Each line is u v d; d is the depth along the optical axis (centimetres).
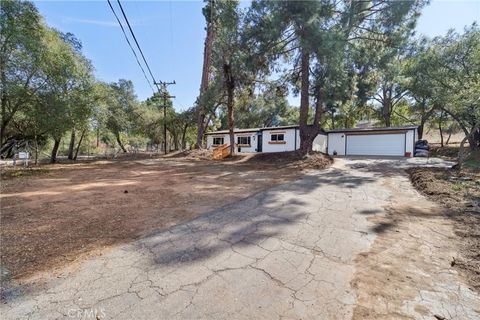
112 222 384
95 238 322
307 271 244
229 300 200
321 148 1933
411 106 2297
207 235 334
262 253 282
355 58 1147
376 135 1764
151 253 282
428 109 2122
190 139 3603
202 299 201
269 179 784
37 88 1109
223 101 1931
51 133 1328
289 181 739
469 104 848
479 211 415
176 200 522
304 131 1274
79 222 383
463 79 1236
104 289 214
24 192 597
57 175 906
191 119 2552
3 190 622
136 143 3812
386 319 178
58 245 301
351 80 1203
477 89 818
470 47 1283
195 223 381
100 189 637
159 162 1466
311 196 548
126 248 294
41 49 1044
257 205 481
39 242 309
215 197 547
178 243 309
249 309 189
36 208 457
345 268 249
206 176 867
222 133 2345
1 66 962
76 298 202
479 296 204
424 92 1586
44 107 1148
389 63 1198
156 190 624
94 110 1441
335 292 210
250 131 2112
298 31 1012
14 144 1454
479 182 625
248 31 1062
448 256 271
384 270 245
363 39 1227
